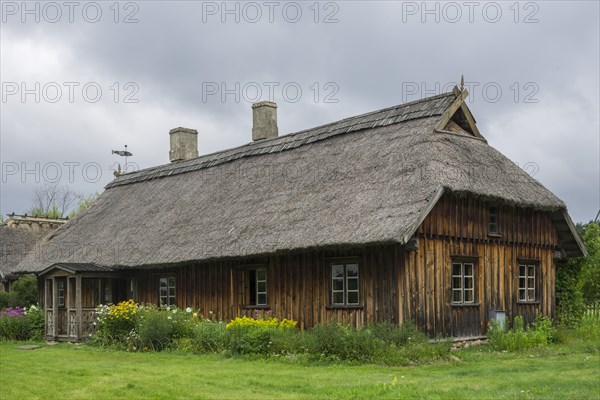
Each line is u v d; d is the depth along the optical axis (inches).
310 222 756.0
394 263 702.5
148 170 1289.4
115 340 838.5
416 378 516.1
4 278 1422.2
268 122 1139.9
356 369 576.4
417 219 659.4
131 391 482.3
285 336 682.8
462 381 496.4
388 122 871.1
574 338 826.2
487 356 665.0
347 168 826.2
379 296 711.1
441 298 729.6
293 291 799.7
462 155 784.3
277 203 851.4
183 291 949.2
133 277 1028.5
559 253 896.9
